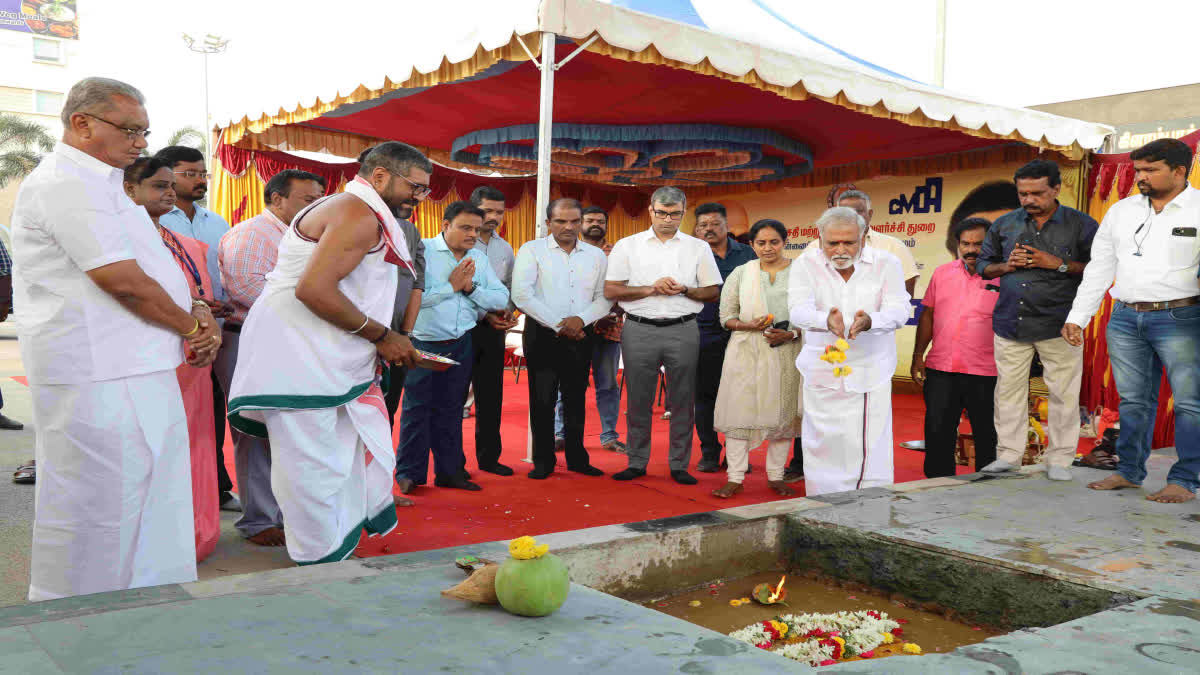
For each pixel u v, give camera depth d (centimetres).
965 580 292
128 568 267
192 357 289
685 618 280
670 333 512
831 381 434
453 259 488
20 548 356
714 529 311
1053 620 274
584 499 475
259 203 922
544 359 530
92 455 257
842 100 617
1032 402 588
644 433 533
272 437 301
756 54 561
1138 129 895
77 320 254
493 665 174
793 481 547
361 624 197
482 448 543
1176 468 398
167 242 362
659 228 505
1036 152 867
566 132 834
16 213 259
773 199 1144
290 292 300
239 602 211
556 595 205
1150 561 289
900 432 745
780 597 298
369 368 317
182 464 284
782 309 492
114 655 175
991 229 474
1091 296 417
